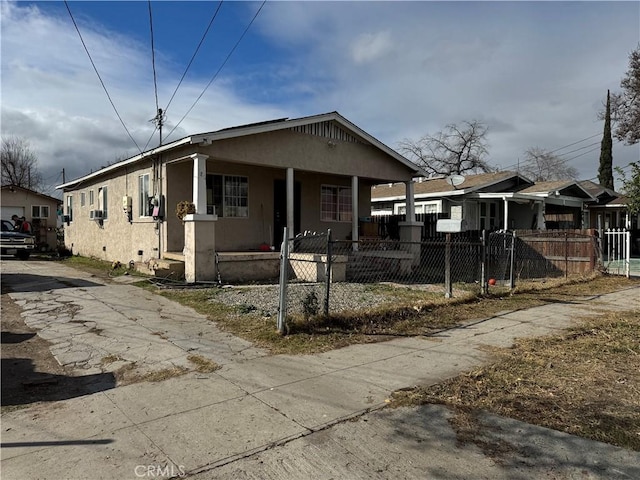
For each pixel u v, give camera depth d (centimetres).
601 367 460
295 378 425
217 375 433
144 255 1253
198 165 977
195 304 749
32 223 2472
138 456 283
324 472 267
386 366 461
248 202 1287
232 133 1002
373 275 1167
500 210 2061
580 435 313
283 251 568
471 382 415
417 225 1383
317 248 1344
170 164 1127
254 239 1295
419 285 1021
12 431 320
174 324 628
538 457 283
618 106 2617
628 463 276
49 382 416
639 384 412
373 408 358
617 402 371
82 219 1856
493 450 292
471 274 1251
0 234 1694
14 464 273
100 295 845
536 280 1150
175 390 396
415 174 1440
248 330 589
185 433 315
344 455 286
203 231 962
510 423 332
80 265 1439
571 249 1316
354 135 1274
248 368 453
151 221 1202
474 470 269
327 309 613
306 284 957
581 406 362
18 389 404
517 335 592
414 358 490
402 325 627
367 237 1484
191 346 527
